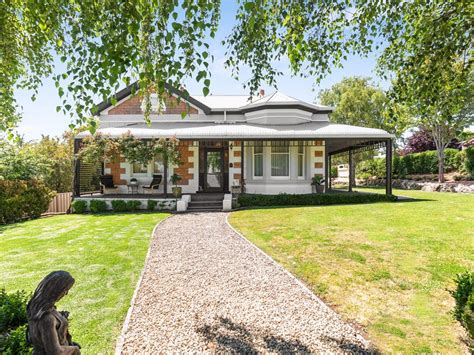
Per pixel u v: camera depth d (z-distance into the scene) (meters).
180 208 15.27
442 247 7.54
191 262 7.02
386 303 4.88
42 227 11.67
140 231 10.54
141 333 4.00
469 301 3.29
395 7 4.88
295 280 5.88
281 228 10.42
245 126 19.14
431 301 4.91
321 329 4.09
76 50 3.80
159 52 3.47
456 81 4.51
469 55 4.46
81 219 13.55
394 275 5.95
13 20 5.11
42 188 15.06
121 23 3.29
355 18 5.46
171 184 19.48
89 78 3.59
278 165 19.00
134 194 18.55
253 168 19.34
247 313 4.55
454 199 17.34
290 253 7.61
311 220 11.62
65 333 2.29
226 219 12.66
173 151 16.55
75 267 6.71
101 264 6.93
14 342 2.42
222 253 7.73
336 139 17.27
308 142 19.31
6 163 15.01
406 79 4.86
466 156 23.97
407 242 8.09
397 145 39.00
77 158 16.19
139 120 21.33
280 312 4.58
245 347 3.67
